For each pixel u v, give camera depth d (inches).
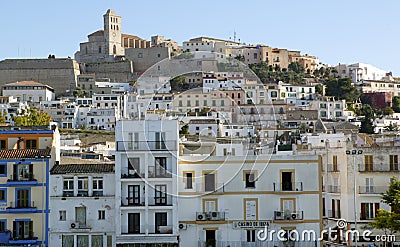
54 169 3494.1
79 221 3427.7
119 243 3361.2
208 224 3417.8
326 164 4183.1
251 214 3447.3
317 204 3464.6
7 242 3366.1
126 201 3390.7
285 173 3479.3
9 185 3417.8
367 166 3959.2
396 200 3602.4
